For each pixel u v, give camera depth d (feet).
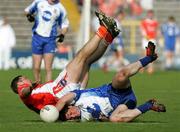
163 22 309.42
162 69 282.36
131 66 94.27
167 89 175.94
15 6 309.83
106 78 215.10
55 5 150.92
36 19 151.02
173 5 314.35
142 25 258.16
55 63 266.98
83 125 93.50
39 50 151.33
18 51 269.64
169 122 101.09
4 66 268.21
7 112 118.11
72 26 297.94
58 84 98.94
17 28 304.09
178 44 282.36
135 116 96.17
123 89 96.58
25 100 98.53
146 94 160.04
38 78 152.87
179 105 131.54
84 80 100.78
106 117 97.81
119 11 300.61
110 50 270.05
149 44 93.35
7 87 178.91
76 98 97.14
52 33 151.02
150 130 89.45
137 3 304.50
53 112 96.02
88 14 204.54
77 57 99.55
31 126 93.35
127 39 295.89
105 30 97.71
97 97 96.99
